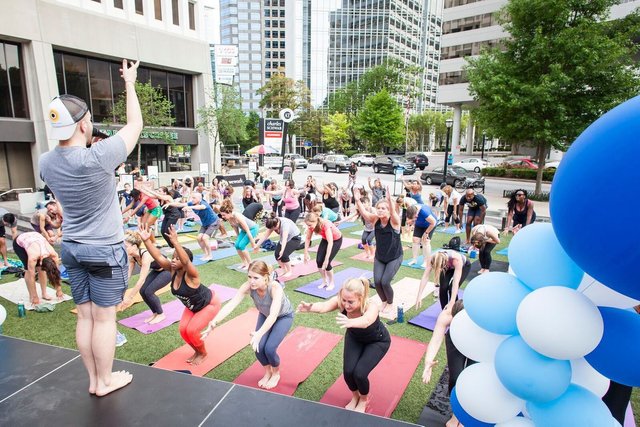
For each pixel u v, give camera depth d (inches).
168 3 917.2
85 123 81.3
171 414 87.1
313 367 168.6
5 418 84.0
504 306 84.4
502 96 655.8
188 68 970.7
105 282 86.3
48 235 325.7
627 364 74.0
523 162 1160.8
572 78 595.8
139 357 175.2
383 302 229.9
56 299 238.8
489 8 1604.3
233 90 1048.8
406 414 138.5
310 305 138.4
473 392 89.5
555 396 78.3
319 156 1827.0
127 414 86.5
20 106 714.2
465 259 178.2
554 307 72.6
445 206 479.2
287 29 3272.6
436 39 3376.0
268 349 146.6
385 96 1811.0
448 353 132.8
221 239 409.7
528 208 370.9
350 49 2883.9
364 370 131.0
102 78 833.5
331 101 2573.8
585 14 631.2
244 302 242.4
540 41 610.9
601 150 57.2
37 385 95.6
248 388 96.7
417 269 314.0
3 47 686.5
